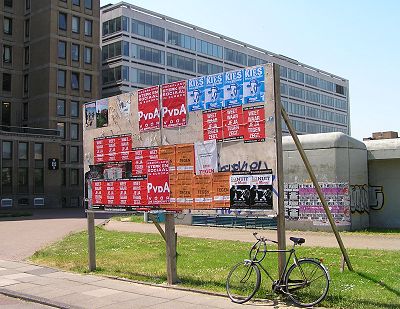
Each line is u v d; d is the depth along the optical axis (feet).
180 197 31.58
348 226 68.54
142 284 32.14
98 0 215.31
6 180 176.14
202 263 39.60
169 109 32.78
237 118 28.84
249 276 27.17
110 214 135.33
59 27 200.85
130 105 35.86
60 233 76.64
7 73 202.28
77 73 206.28
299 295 25.62
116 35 223.92
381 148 74.38
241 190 28.45
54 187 189.98
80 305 27.09
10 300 29.94
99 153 38.22
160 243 55.93
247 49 294.87
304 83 341.41
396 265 36.78
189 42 255.70
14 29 205.26
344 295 26.27
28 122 203.82
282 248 26.58
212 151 30.01
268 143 27.37
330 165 69.77
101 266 39.81
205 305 25.64
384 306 23.95
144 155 34.35
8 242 64.28
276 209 26.81
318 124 352.90
